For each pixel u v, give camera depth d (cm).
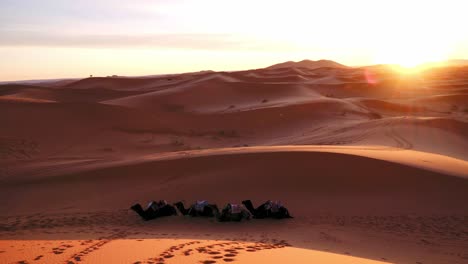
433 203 1573
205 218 1441
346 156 2053
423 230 1287
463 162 2238
